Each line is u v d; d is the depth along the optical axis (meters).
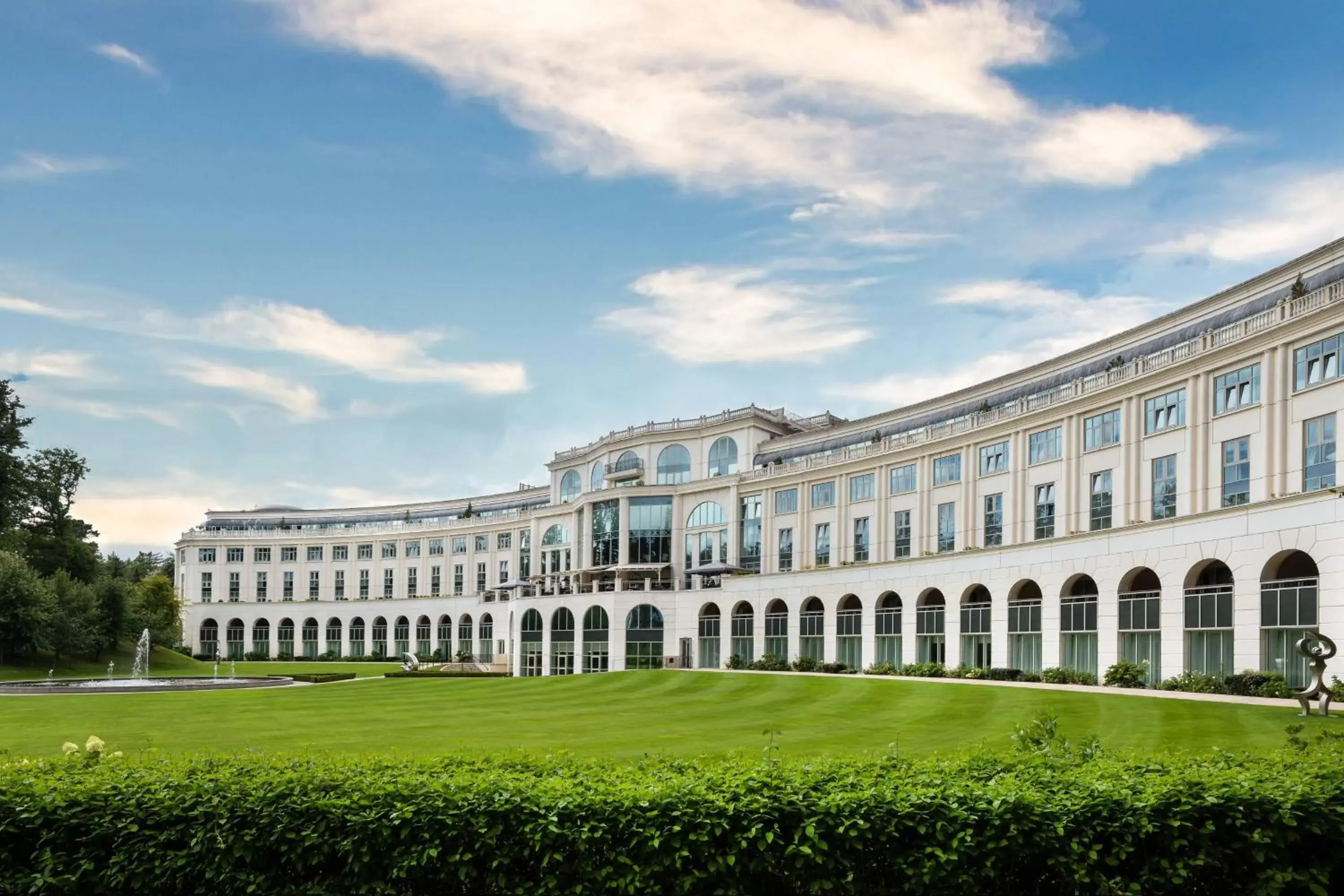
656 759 16.42
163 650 119.06
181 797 13.43
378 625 146.12
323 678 82.44
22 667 93.94
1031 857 12.77
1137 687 51.00
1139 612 53.09
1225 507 52.53
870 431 91.94
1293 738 17.42
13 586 89.81
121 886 13.13
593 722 39.19
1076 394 64.81
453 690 59.78
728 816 12.80
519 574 131.50
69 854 13.27
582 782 13.94
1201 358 54.50
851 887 12.67
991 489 72.88
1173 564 51.06
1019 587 64.44
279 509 161.50
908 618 73.12
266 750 30.00
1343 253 52.84
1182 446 56.09
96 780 13.91
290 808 13.24
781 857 12.76
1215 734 30.41
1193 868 12.70
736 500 100.12
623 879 12.59
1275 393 49.66
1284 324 49.03
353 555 151.12
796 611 85.00
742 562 99.31
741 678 62.22
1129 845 12.59
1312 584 42.91
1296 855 12.80
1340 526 41.56
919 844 12.80
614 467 115.12
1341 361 46.16
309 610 149.50
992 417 72.62
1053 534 66.62
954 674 65.38
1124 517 59.88
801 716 40.56
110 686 64.94
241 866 13.20
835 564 87.31
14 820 13.18
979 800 12.95
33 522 117.06
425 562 145.25
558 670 105.69
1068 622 58.69
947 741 31.52
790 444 100.62
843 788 13.42
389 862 12.99
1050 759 15.31
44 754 29.97
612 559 109.56
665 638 97.62
